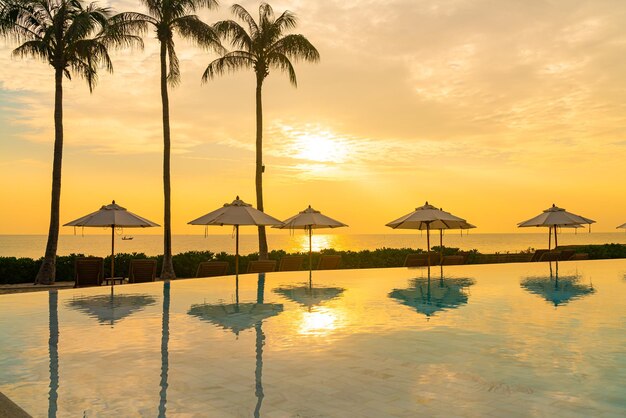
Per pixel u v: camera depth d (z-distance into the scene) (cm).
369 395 512
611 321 904
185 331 835
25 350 706
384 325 878
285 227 1972
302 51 2397
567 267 1975
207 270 1683
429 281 1559
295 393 519
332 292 1328
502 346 720
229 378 573
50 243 1969
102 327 870
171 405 489
